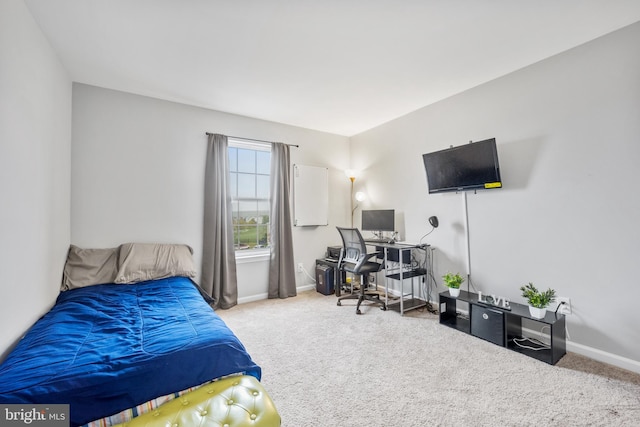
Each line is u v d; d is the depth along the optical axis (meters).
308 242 4.39
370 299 3.52
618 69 2.09
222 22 1.94
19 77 1.62
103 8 1.77
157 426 1.11
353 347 2.45
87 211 2.80
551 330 2.12
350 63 2.51
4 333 1.44
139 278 2.72
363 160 4.57
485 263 2.95
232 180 3.83
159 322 1.80
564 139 2.37
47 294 2.05
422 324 2.95
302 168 4.29
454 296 2.86
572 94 2.32
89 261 2.66
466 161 2.95
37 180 1.87
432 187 3.36
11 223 1.52
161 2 1.73
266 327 2.89
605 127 2.16
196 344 1.48
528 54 2.41
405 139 3.84
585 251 2.26
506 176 2.77
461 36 2.14
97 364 1.28
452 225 3.27
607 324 2.16
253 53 2.33
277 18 1.91
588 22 2.00
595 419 1.56
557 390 1.82
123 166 2.99
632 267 2.04
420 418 1.58
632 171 2.04
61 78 2.41
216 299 3.38
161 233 3.20
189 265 3.06
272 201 3.97
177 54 2.33
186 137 3.37
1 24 1.42
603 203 2.17
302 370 2.09
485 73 2.73
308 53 2.34
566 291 2.37
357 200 4.65
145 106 3.13
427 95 3.22
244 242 3.91
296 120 4.02
